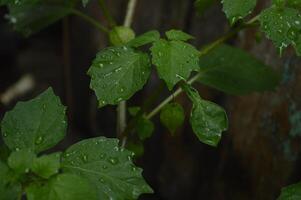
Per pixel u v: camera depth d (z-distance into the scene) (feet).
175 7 3.69
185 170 3.68
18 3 2.58
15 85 5.45
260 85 2.99
